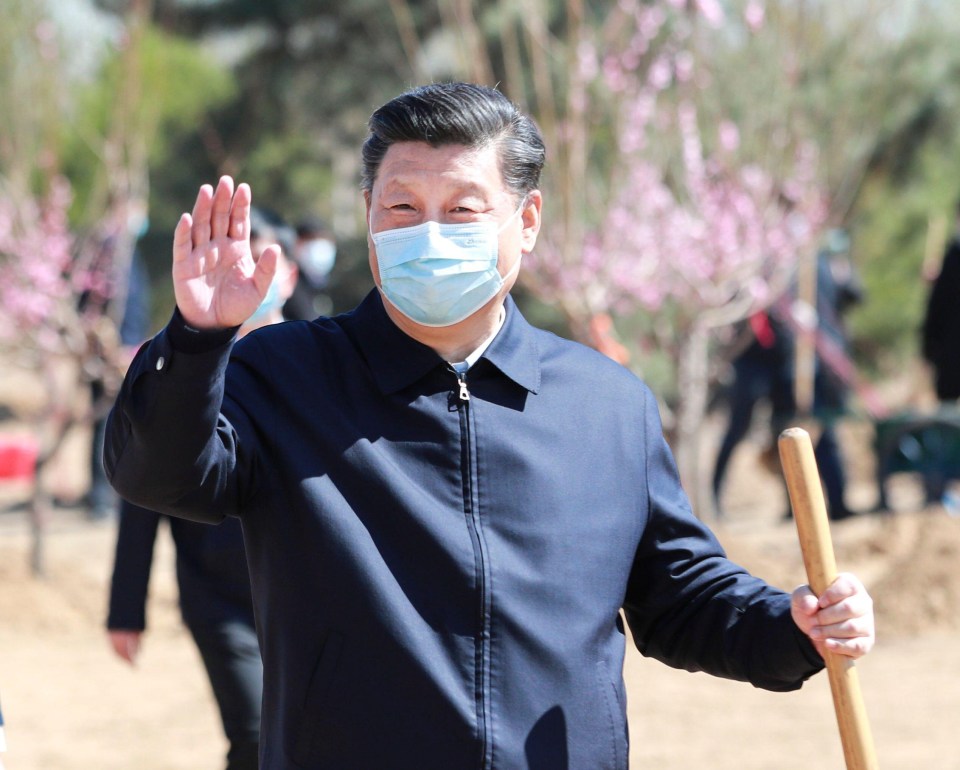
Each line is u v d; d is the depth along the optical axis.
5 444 19.06
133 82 20.33
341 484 4.44
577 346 4.91
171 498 4.25
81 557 18.33
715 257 17.14
